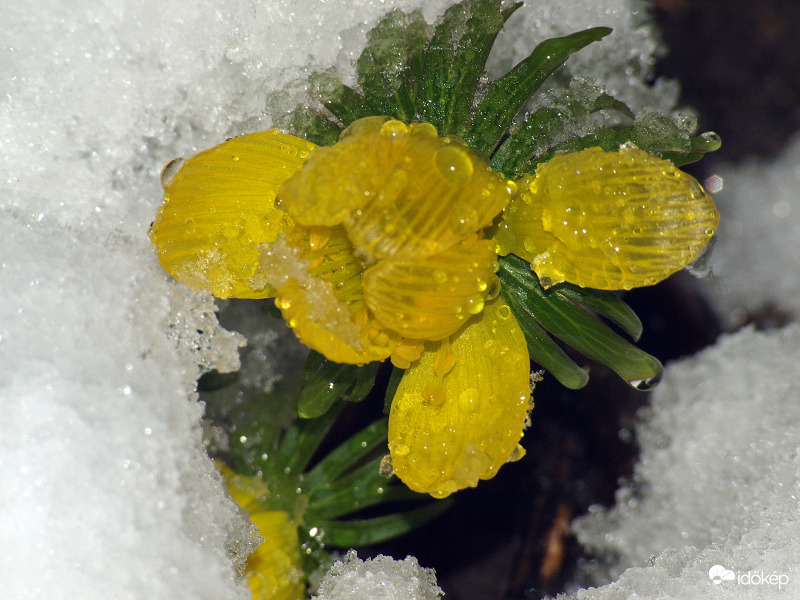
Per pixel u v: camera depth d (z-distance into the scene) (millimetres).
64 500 146
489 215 146
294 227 149
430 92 154
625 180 146
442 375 151
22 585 145
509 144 154
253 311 172
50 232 155
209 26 157
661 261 147
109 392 149
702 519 169
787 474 165
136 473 148
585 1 172
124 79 157
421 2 157
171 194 148
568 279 149
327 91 154
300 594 167
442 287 145
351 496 172
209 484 154
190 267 149
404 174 143
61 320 150
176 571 147
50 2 156
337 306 145
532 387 155
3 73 156
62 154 156
